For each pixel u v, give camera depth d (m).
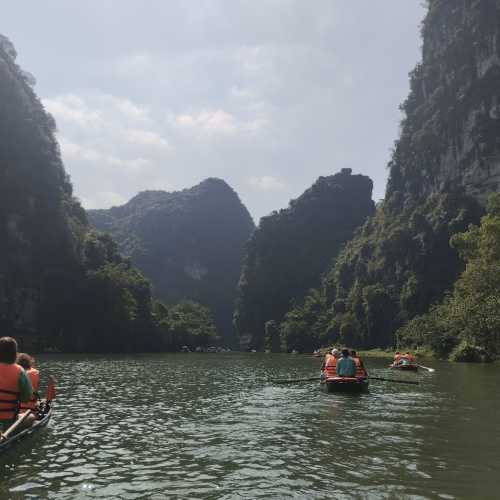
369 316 95.81
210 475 8.36
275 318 142.88
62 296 81.94
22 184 84.19
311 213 155.50
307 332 113.62
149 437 11.20
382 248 102.38
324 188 159.38
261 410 15.09
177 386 22.64
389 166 119.38
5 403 9.65
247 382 24.88
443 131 99.44
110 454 9.70
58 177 92.81
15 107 87.56
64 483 7.93
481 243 55.22
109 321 83.62
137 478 8.20
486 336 48.72
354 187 162.25
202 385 23.16
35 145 88.56
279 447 10.23
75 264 86.94
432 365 41.91
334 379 19.50
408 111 115.38
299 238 152.38
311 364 46.41
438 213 91.62
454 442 10.66
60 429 12.08
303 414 14.31
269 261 149.75
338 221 156.12
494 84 89.69
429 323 66.19
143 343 91.56
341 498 7.22
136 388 21.66
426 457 9.41
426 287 87.06
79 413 14.53
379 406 15.94
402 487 7.68
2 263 78.62
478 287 50.06
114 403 16.70
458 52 98.81
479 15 94.50
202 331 117.19
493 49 90.75
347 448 10.14
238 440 10.90
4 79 87.88
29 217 84.69
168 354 79.56
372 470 8.59
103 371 32.97
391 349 86.12
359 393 19.42
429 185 102.88
